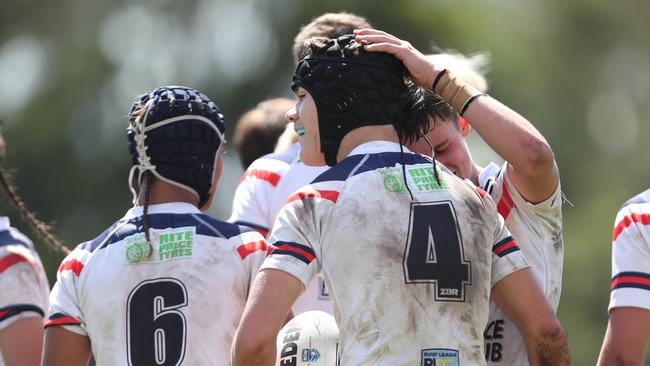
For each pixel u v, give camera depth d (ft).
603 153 229.25
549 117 225.56
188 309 47.88
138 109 50.75
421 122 49.39
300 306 55.47
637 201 53.11
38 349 51.16
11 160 215.92
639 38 237.66
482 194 46.70
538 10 231.09
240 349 43.42
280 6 219.82
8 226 52.90
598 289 203.00
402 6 210.38
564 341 45.83
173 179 50.16
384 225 44.16
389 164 45.42
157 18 231.30
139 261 48.34
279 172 60.49
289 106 75.97
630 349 51.52
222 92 220.43
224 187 192.03
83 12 228.43
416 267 43.96
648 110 237.04
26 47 226.17
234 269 48.83
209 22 229.25
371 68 46.14
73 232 213.66
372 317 43.52
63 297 48.83
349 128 46.19
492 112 46.55
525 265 46.32
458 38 212.43
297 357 47.39
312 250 44.52
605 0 236.22
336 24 60.85
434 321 43.78
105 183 217.77
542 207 48.49
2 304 51.16
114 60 227.20
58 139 219.00
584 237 207.21
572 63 231.50
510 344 49.29
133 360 47.60
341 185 44.91
